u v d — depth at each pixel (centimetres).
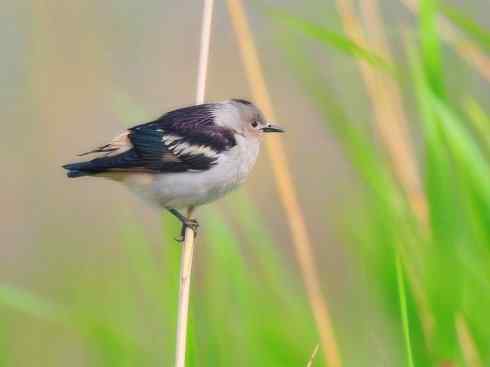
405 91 1141
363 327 1155
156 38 1817
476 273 943
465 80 1065
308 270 1121
